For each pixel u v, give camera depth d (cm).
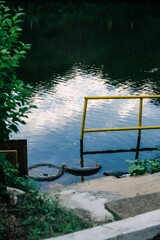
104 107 1730
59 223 437
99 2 5956
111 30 3903
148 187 739
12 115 495
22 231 407
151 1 6125
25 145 797
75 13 4966
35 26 3953
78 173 1133
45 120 1545
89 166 1189
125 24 4278
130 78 2283
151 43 3350
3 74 472
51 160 1220
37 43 3178
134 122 1563
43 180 1073
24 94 495
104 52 2975
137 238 357
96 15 4856
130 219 371
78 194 666
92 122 1547
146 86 2114
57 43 3216
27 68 2427
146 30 3962
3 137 508
